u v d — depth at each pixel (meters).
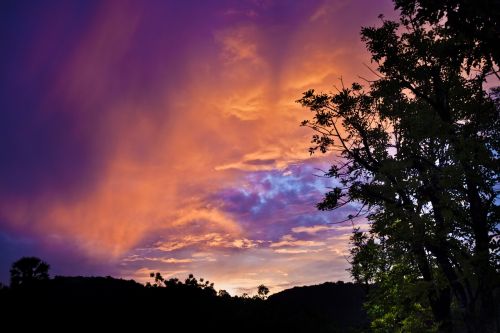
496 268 13.08
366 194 19.81
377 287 24.42
